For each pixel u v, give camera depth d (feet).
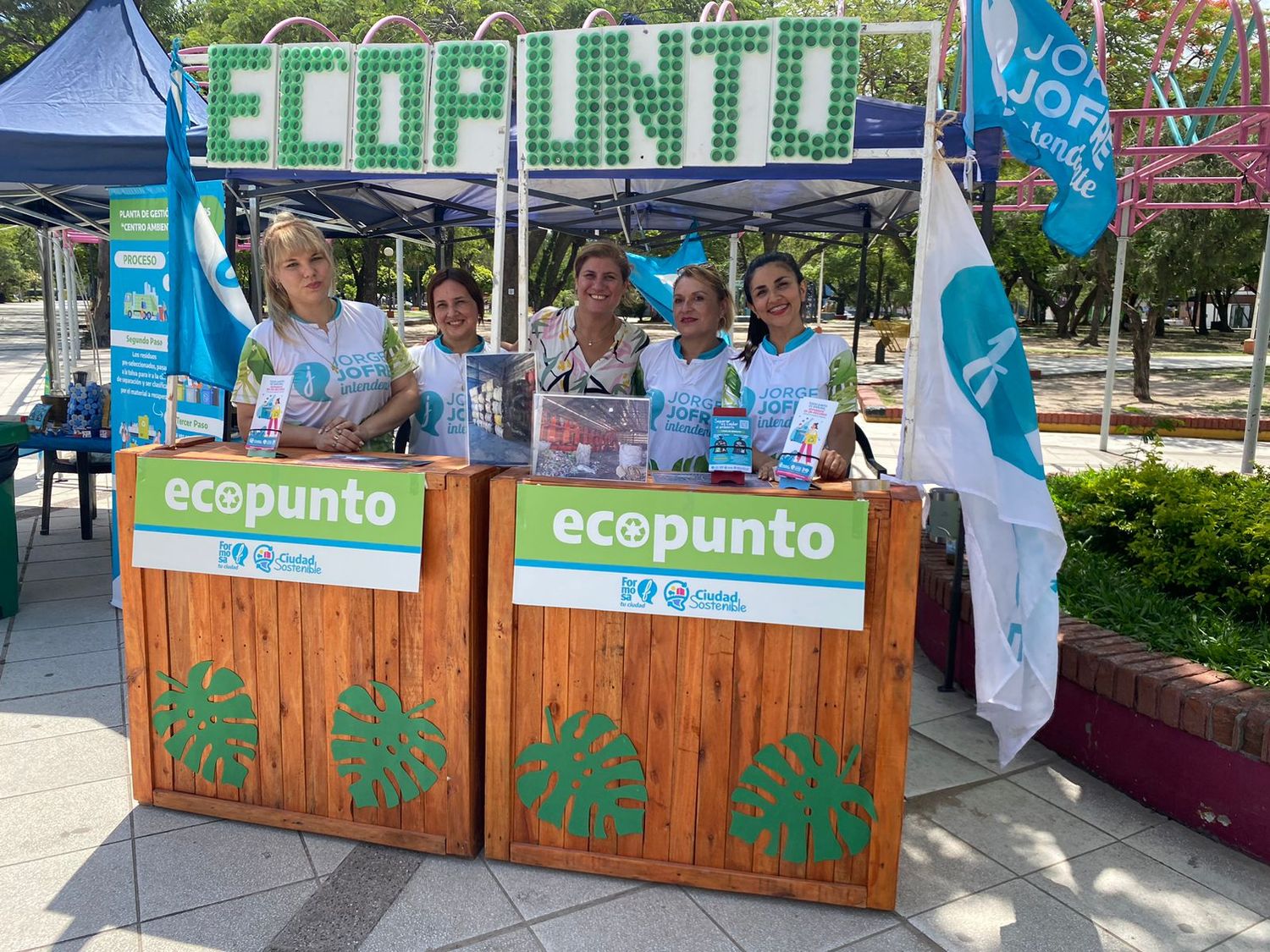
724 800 8.36
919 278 8.82
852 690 7.98
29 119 14.82
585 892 8.42
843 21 8.71
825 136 8.90
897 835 8.10
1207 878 8.88
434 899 8.26
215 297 10.42
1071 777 10.92
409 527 8.46
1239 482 16.33
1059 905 8.42
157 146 13.88
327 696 9.02
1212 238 39.83
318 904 8.14
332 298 10.25
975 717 12.57
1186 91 31.12
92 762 10.61
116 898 8.16
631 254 22.93
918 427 8.97
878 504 7.72
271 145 10.39
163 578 9.24
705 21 10.82
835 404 8.63
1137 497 15.15
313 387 9.97
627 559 8.09
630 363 10.89
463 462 9.02
